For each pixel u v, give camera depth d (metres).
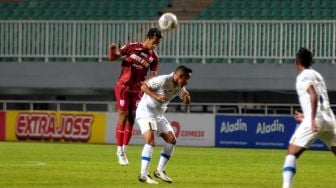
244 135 82.19
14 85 97.62
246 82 92.19
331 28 89.75
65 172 46.62
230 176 45.88
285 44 91.06
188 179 43.31
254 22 91.88
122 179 42.44
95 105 96.81
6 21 97.25
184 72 40.00
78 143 84.50
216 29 93.00
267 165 55.47
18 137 87.75
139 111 41.06
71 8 108.88
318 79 34.22
